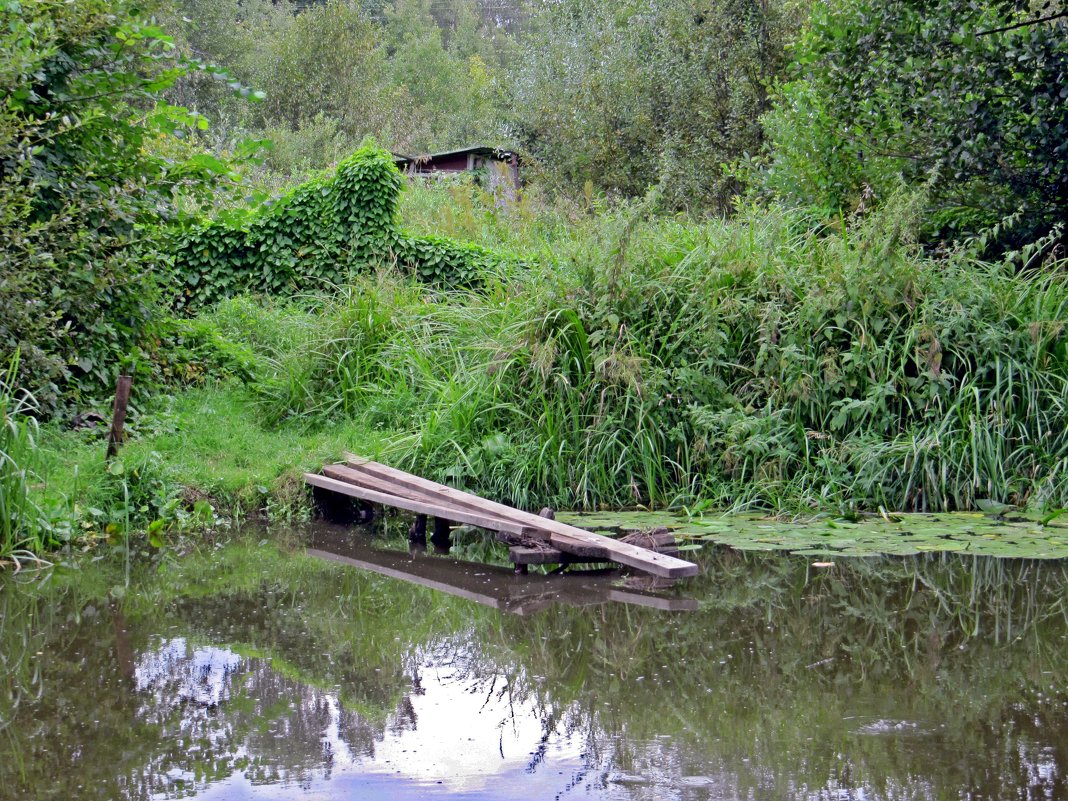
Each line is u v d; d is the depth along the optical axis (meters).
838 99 10.51
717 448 7.56
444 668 4.09
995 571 5.63
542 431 7.74
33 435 7.00
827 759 3.09
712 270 7.97
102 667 4.09
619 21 23.59
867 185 10.31
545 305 8.16
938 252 9.52
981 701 3.58
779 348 7.66
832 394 7.57
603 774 3.02
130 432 7.92
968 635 4.42
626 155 20.75
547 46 24.50
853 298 7.64
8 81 6.96
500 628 4.65
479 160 23.92
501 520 5.97
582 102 21.45
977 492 7.18
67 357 8.05
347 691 3.82
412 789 2.93
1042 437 7.23
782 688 3.76
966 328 7.57
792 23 18.70
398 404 8.64
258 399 9.30
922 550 5.86
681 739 3.29
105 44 8.25
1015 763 3.02
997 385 7.29
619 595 5.25
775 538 6.21
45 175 7.75
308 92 34.31
